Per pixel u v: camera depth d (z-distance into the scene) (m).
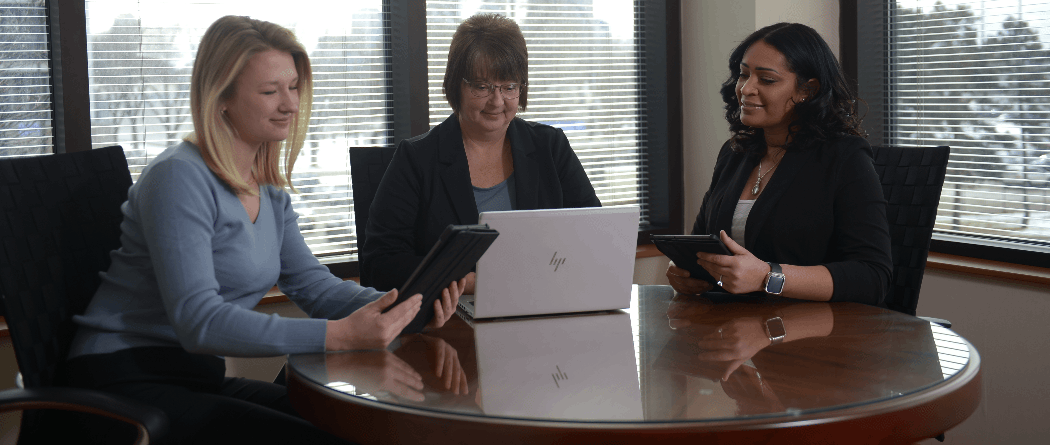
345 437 1.08
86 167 1.60
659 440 0.94
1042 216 2.64
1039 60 2.61
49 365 1.40
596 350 1.33
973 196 2.86
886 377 1.13
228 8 2.79
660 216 3.65
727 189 2.09
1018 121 2.69
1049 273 2.46
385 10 3.05
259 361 2.75
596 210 1.56
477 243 1.34
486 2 3.24
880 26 3.11
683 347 1.34
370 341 1.35
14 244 1.38
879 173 2.08
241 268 1.51
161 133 2.75
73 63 2.56
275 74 1.47
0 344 2.34
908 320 1.52
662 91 3.56
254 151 1.59
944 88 2.93
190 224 1.38
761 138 2.09
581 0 3.45
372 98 3.06
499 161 2.19
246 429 1.32
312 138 2.97
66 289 1.47
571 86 3.47
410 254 2.03
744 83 2.01
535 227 1.53
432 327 1.54
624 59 3.57
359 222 2.31
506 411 1.01
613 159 3.59
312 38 2.94
